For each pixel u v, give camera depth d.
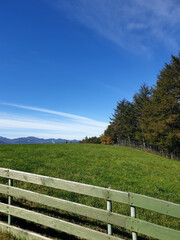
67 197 5.52
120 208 5.05
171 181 8.61
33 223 4.32
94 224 4.31
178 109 28.98
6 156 10.65
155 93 34.81
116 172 9.22
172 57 29.62
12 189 4.13
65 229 3.51
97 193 3.29
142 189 6.73
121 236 3.91
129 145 46.03
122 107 57.12
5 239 3.72
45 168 8.45
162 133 30.12
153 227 2.79
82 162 11.06
